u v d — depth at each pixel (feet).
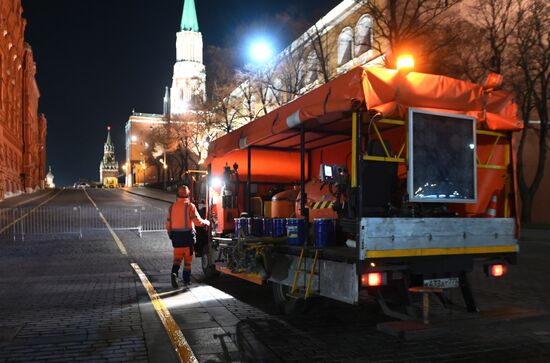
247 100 124.77
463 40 73.31
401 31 75.00
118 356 15.97
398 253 16.99
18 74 198.39
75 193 211.61
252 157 32.01
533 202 88.63
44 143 309.83
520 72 74.59
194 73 349.20
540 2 71.92
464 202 18.97
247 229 25.59
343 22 107.24
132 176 393.29
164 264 40.37
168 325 19.80
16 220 87.51
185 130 173.58
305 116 19.93
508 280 31.53
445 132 18.70
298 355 16.03
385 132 22.98
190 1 366.84
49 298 25.86
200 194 37.70
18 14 193.47
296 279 19.80
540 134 79.25
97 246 53.93
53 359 15.67
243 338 18.11
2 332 18.94
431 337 18.07
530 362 15.21
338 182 20.36
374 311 22.57
